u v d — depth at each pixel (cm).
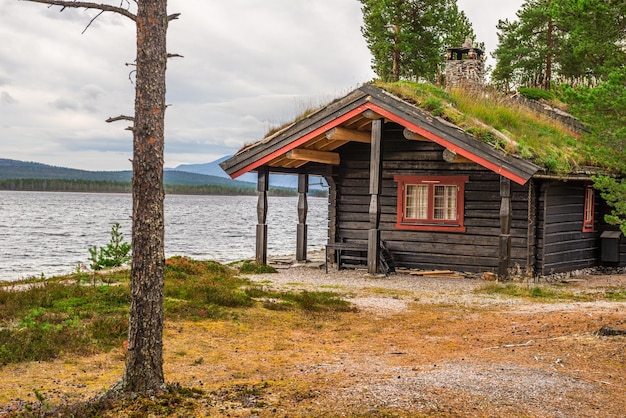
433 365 893
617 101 1373
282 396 718
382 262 2033
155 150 672
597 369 841
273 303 1421
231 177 2172
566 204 2075
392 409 661
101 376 853
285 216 11175
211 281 1727
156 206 680
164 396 685
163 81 675
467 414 649
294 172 2303
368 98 1917
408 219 2122
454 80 2620
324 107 2006
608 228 2302
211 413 650
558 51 3644
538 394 721
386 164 2159
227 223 8325
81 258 3619
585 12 2073
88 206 15238
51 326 1070
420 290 1706
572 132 2469
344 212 2256
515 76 3909
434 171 2084
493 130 1814
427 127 1827
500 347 1012
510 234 1809
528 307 1423
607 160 1440
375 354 997
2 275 2756
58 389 780
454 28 4119
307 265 2266
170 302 1352
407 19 4041
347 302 1489
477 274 2005
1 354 913
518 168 1694
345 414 646
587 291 1708
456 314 1355
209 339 1095
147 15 664
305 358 972
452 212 2066
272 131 2183
